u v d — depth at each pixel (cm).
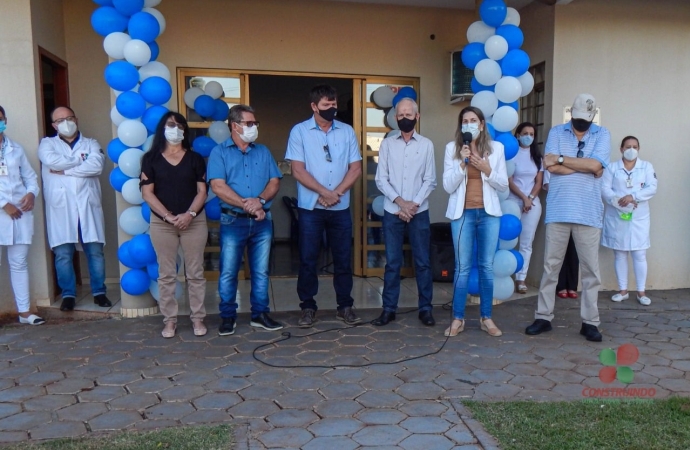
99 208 479
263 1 565
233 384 322
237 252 409
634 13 541
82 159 459
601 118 546
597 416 277
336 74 588
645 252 515
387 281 442
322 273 640
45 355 370
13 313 463
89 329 427
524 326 436
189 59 557
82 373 339
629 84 548
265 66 571
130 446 247
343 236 432
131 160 415
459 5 586
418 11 595
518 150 487
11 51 454
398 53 596
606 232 519
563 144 396
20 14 454
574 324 441
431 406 293
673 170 562
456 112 614
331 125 422
